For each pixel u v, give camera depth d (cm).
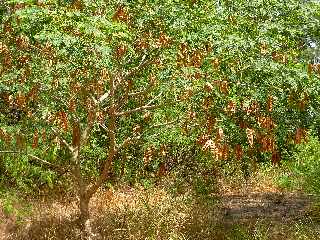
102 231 719
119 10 522
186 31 572
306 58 639
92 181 904
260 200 1138
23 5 588
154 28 580
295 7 595
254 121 591
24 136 645
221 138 530
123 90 695
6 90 621
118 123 734
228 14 580
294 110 609
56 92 629
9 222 757
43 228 735
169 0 564
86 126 678
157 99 662
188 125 627
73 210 843
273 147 586
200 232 746
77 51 552
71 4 552
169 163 945
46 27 516
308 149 939
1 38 610
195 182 973
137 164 856
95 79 598
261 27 579
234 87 577
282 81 559
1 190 827
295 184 1242
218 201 1023
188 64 568
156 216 757
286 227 841
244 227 812
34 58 602
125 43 544
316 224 880
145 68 657
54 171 875
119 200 894
